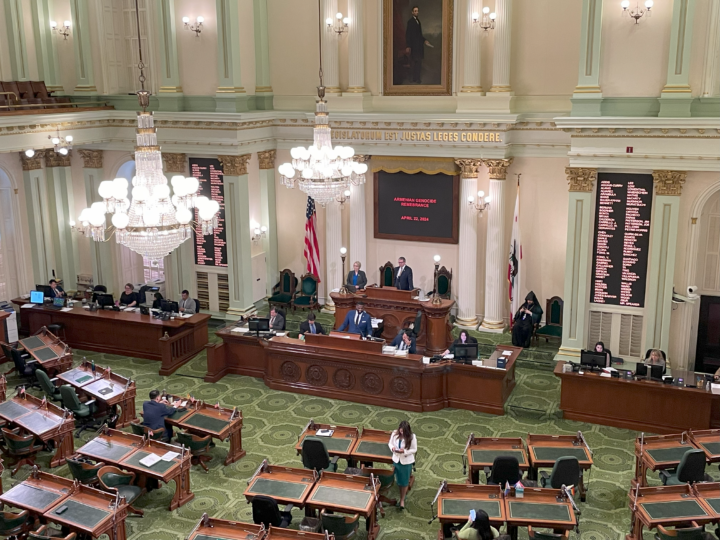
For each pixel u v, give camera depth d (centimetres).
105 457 1102
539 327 1728
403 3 1767
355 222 1898
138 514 1093
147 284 1994
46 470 1217
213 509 1112
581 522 1063
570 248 1516
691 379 1316
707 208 1496
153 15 1859
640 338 1525
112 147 1936
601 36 1411
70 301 1827
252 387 1559
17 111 1630
